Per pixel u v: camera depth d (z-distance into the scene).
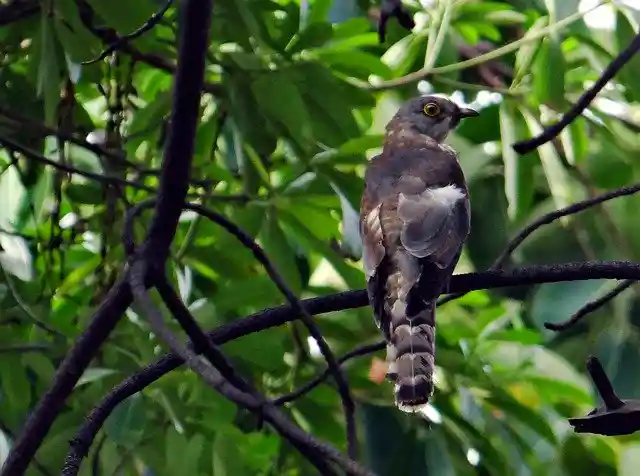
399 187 10.24
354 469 5.61
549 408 12.60
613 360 13.80
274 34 11.03
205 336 7.83
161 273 7.88
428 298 8.84
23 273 11.51
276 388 11.50
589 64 12.83
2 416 11.06
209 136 11.43
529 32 12.04
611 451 12.39
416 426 11.50
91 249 12.62
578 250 13.72
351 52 11.23
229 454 10.06
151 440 10.11
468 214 10.05
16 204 12.23
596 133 13.33
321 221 10.88
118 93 11.34
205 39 7.52
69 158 11.60
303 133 10.34
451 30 12.61
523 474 11.90
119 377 10.24
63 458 10.13
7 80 11.55
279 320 8.92
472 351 12.24
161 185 7.89
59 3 9.68
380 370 11.57
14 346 10.62
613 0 11.48
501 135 12.78
